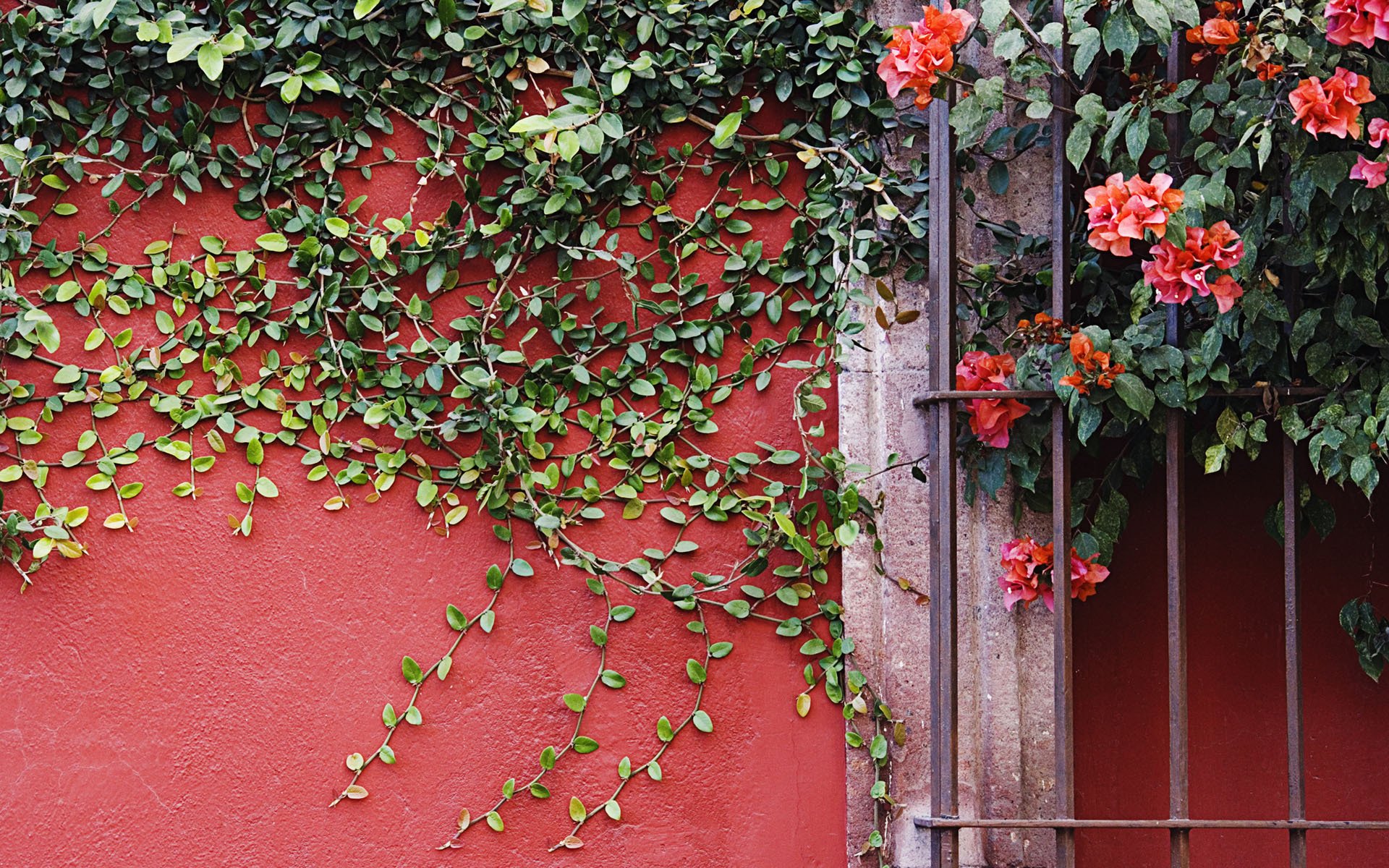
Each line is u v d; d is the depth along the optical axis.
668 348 2.27
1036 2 2.14
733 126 2.10
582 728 2.18
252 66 2.20
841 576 2.24
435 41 2.25
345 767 2.12
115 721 2.09
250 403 2.18
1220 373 1.96
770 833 2.18
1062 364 1.97
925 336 2.25
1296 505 1.98
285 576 2.15
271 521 2.16
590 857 2.15
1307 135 1.86
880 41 2.27
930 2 2.28
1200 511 2.30
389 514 2.19
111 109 2.18
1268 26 1.84
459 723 2.16
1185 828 1.92
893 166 2.28
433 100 2.25
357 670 2.15
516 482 2.21
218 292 2.19
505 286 2.23
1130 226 1.84
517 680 2.18
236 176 2.21
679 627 2.21
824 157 2.27
